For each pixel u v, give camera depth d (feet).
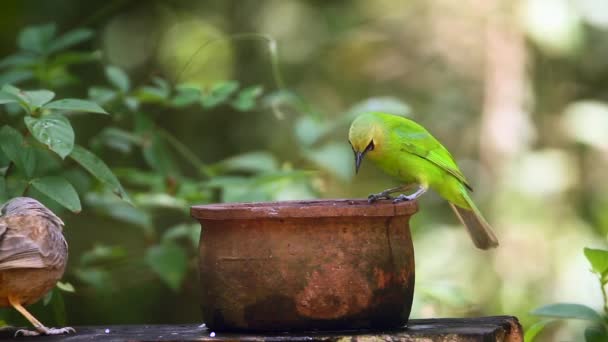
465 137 51.57
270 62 49.57
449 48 52.01
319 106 50.08
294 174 32.40
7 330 22.94
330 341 19.24
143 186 41.68
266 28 50.08
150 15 49.52
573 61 50.24
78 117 39.65
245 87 49.29
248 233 20.16
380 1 52.54
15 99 22.98
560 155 48.78
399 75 52.16
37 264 20.93
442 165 30.27
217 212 20.30
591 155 49.96
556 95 50.93
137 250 41.50
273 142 48.55
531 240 47.96
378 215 20.15
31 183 23.27
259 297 20.01
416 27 52.49
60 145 22.35
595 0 46.73
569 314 24.38
